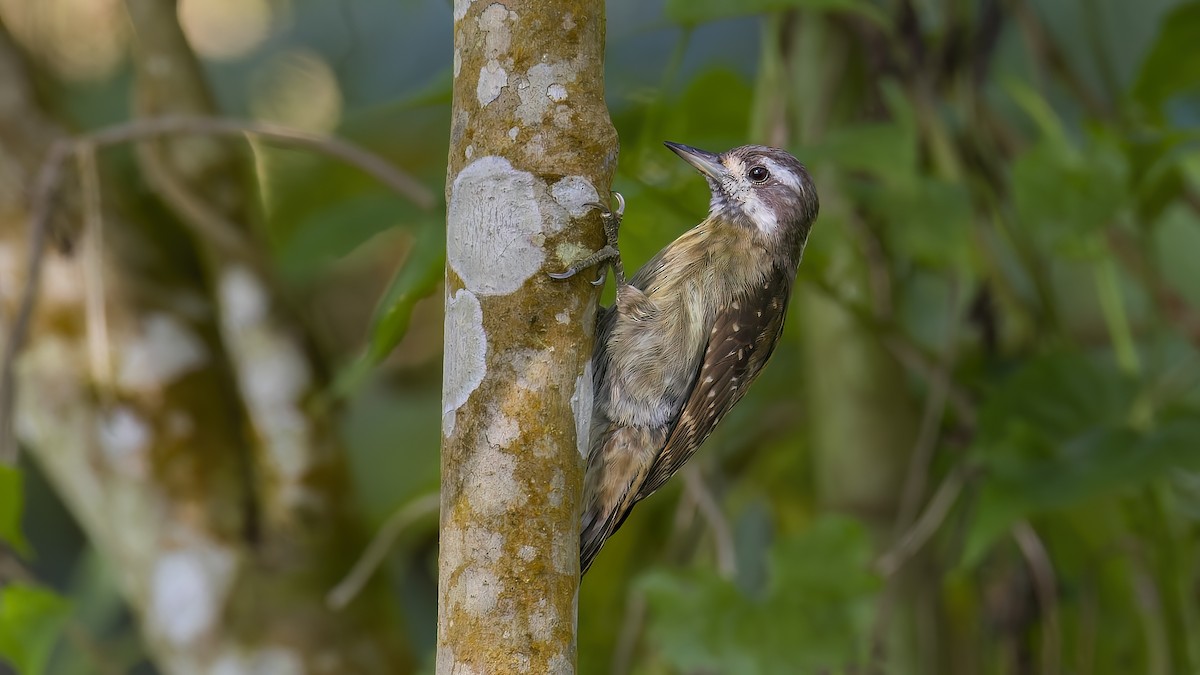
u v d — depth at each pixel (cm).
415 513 801
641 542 1058
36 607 659
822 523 807
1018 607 923
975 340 951
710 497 858
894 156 757
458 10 496
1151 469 759
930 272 1069
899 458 912
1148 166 833
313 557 891
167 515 872
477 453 474
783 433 1062
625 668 912
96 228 784
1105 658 952
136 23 880
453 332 486
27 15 954
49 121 903
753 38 1340
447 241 494
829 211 902
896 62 898
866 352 905
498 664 460
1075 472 776
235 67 1359
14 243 879
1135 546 874
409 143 1247
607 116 492
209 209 881
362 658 885
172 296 907
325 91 1352
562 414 477
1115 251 959
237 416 909
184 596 866
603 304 779
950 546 936
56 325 875
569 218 480
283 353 906
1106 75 999
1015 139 1007
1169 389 871
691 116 970
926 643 912
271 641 867
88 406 872
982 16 941
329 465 912
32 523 1305
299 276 1083
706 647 784
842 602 791
